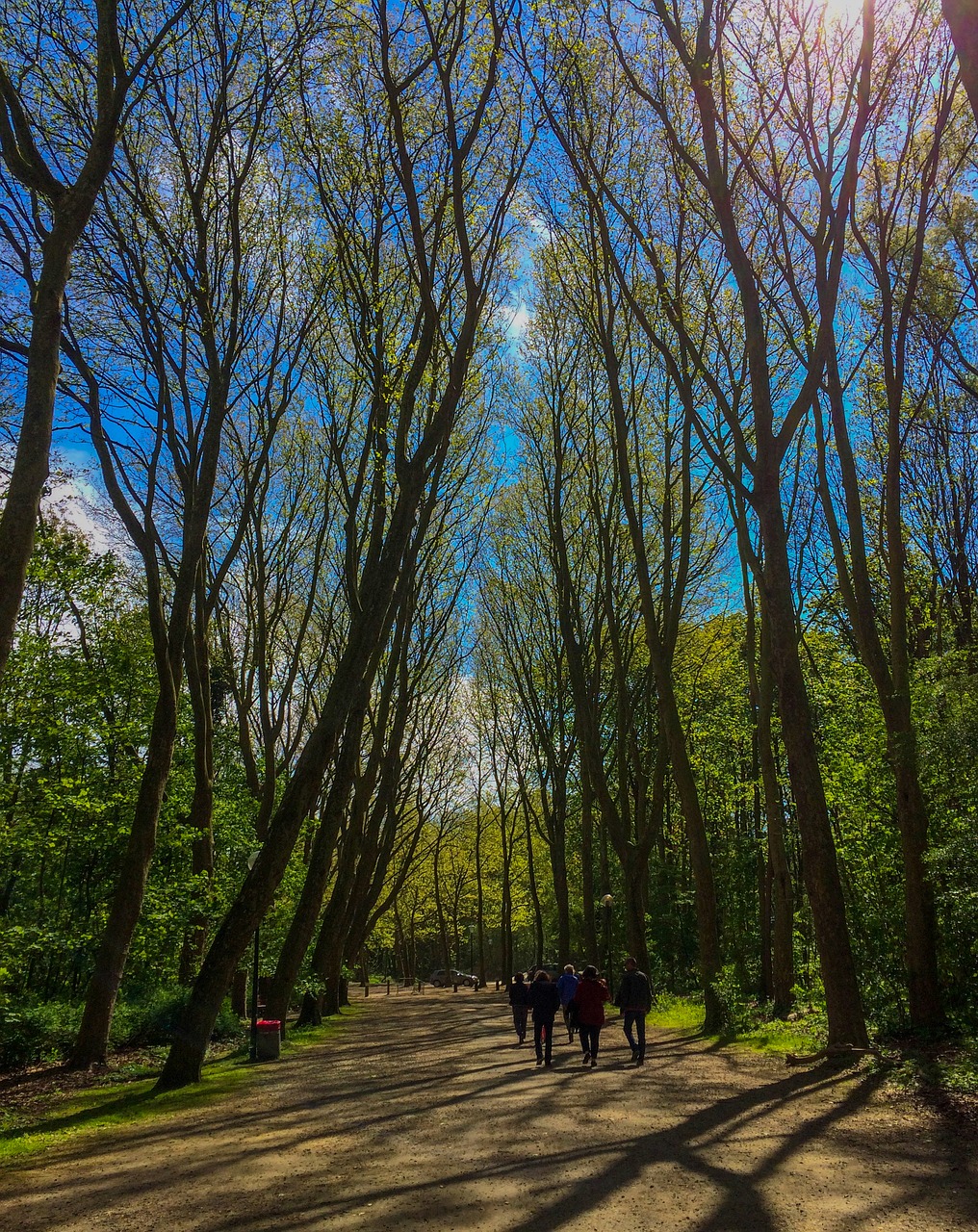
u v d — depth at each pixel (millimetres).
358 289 16000
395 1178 6656
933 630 19422
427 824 57875
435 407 18641
